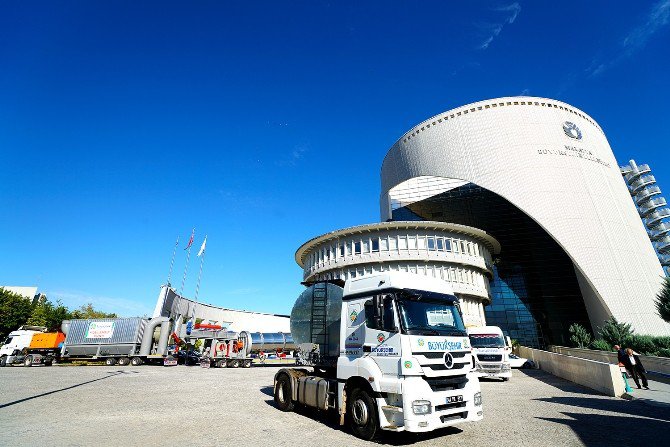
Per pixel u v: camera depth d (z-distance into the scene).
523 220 52.09
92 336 31.08
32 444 6.68
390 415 7.48
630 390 13.41
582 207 48.50
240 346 32.31
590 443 6.98
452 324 8.59
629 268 45.59
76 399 12.16
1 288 53.91
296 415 10.32
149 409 10.68
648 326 41.97
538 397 13.56
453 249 42.56
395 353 7.59
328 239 45.34
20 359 30.12
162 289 44.16
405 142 64.62
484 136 55.34
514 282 49.94
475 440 7.49
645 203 83.81
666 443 6.86
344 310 9.48
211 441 7.27
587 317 46.44
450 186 57.44
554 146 52.28
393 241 42.28
